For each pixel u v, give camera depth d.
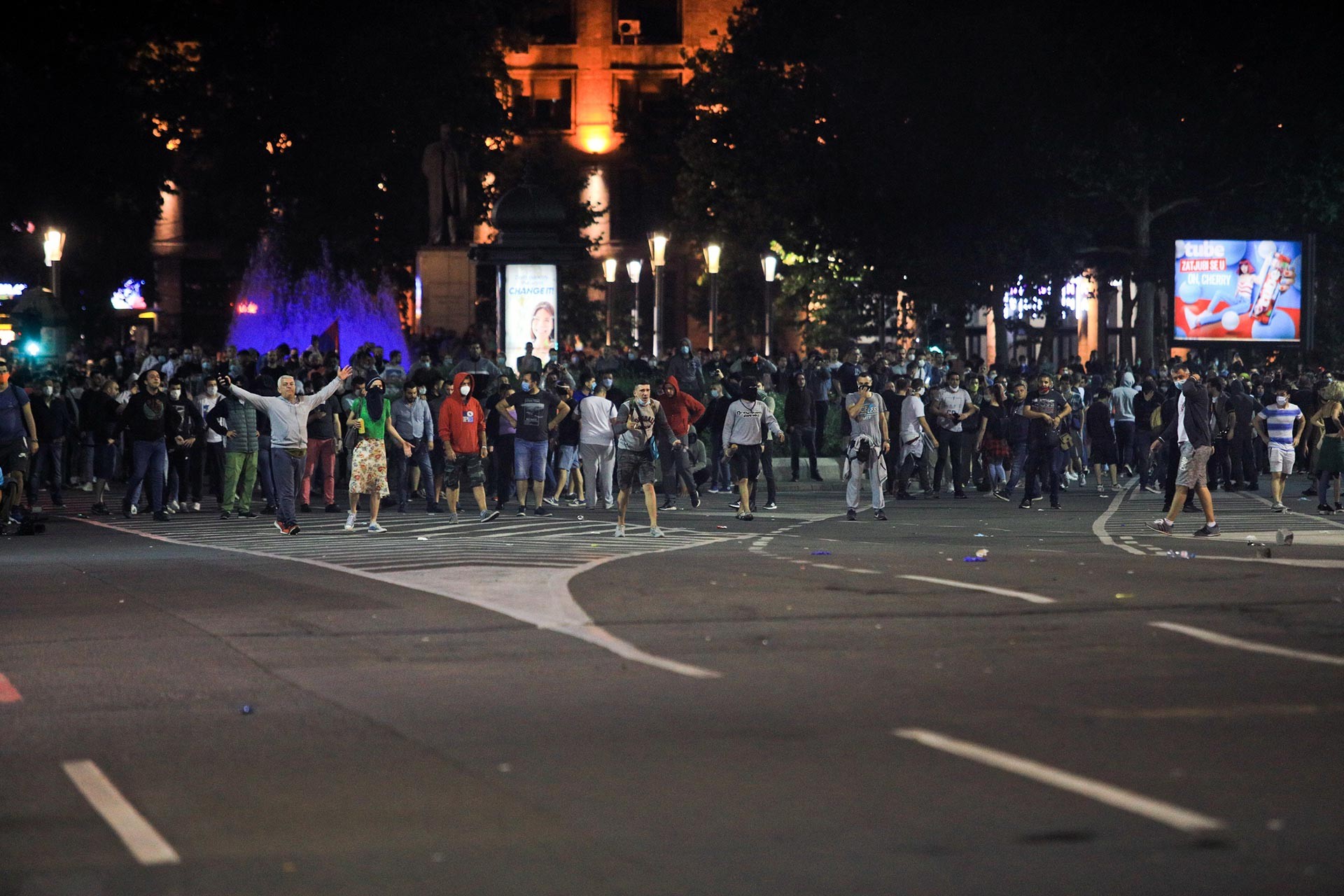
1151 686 15.04
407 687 15.41
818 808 10.68
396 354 48.94
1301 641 17.75
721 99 102.75
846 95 83.38
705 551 29.52
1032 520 38.75
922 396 50.66
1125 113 75.56
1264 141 76.50
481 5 108.81
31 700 15.00
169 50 97.38
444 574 25.22
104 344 73.06
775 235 100.62
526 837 10.06
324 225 103.88
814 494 49.34
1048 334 89.94
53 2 86.25
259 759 12.37
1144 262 80.19
